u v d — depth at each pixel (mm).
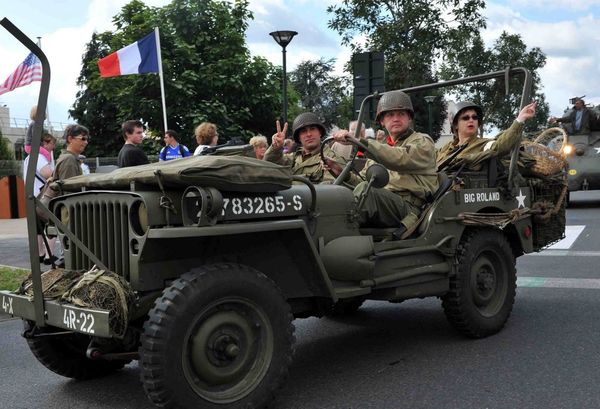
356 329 5484
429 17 26828
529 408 3539
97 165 20375
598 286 6684
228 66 17547
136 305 3350
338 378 4191
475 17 26938
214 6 18047
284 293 3832
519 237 5445
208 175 3230
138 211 3387
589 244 9508
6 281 7246
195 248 3506
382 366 4406
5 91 12227
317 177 5344
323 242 4074
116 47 18000
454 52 29594
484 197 5109
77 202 3826
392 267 4398
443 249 4734
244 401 3346
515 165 5230
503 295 5129
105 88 18156
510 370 4191
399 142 4922
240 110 17688
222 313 3330
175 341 3115
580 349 4582
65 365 4203
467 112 5520
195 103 17406
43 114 3428
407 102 4859
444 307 4930
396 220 4676
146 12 18203
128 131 7730
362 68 10812
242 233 3477
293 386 4059
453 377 4102
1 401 3996
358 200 4312
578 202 17109
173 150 9938
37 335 3746
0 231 14609
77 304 3309
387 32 26797
